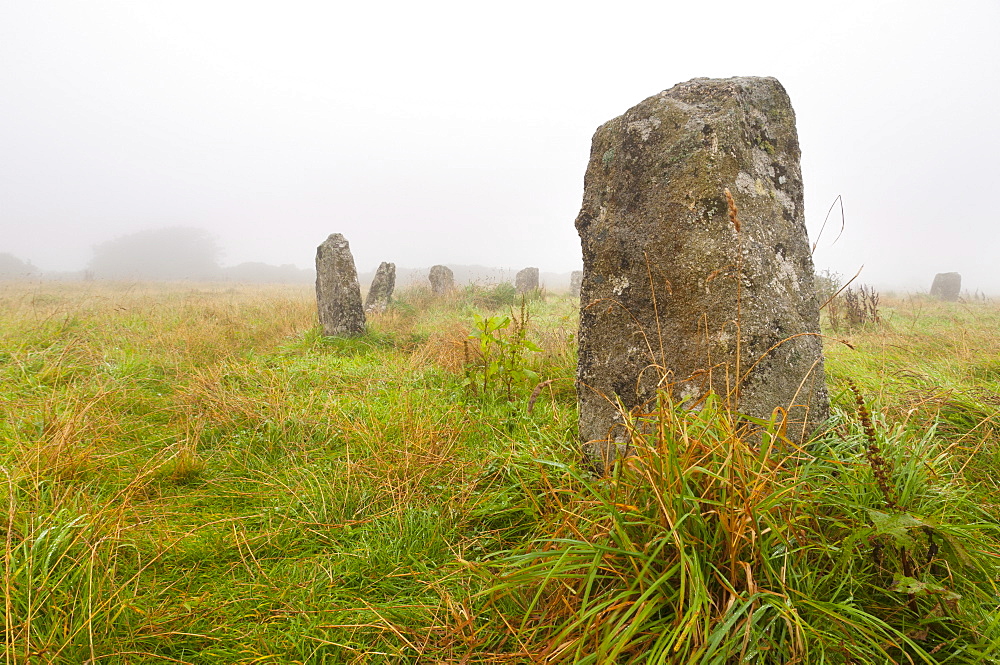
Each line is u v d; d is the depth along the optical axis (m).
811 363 2.12
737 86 2.18
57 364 3.75
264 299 11.96
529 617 1.50
